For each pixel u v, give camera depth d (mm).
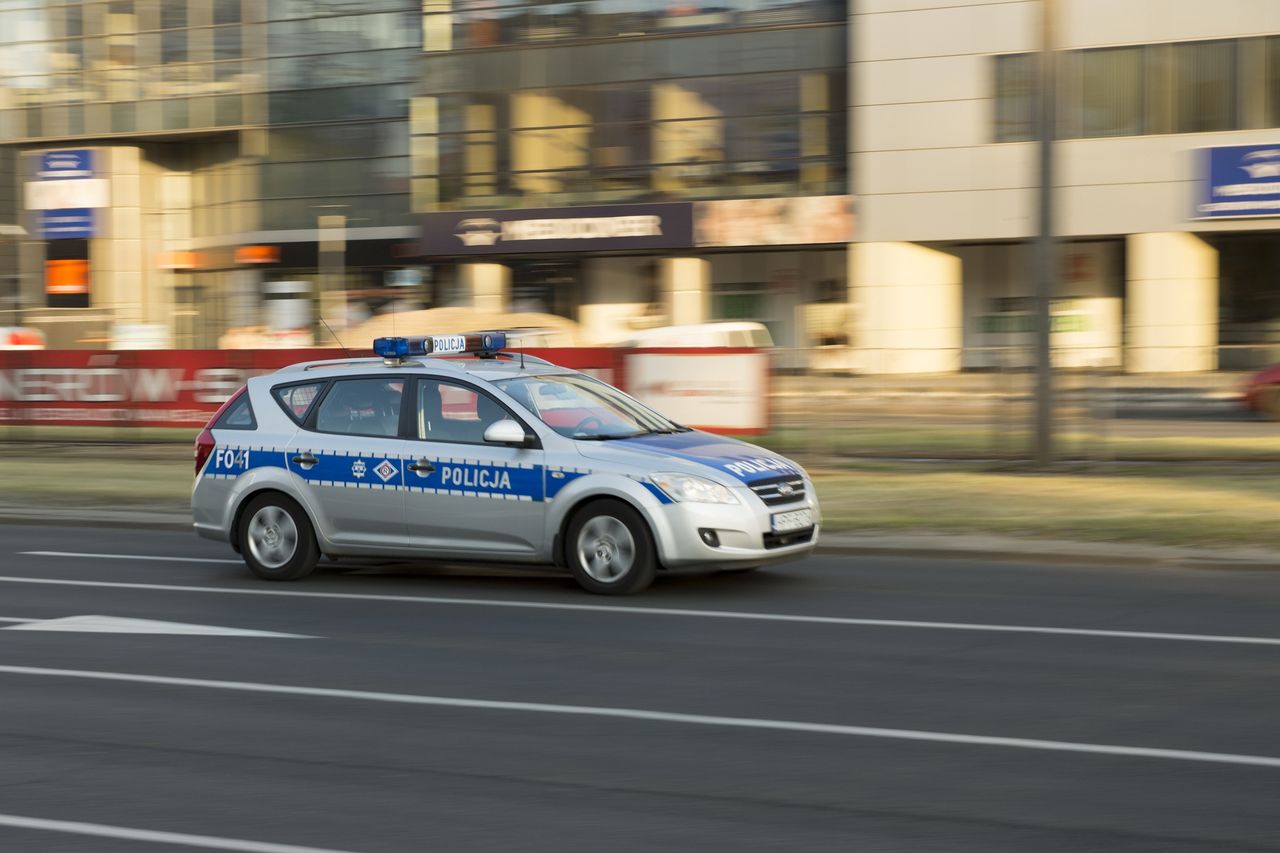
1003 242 84438
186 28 104125
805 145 85875
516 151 92062
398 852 11094
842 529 28859
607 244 89062
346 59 96625
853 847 11086
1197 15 78188
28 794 12734
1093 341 41281
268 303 101000
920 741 14008
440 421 23422
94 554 28125
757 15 86312
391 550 23531
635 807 12109
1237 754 13445
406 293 95875
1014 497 32188
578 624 20156
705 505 21734
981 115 81875
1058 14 36844
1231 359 38969
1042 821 11625
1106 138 80438
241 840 11430
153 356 44750
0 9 110875
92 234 111562
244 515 24531
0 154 119500
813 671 17125
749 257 91062
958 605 21375
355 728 14844
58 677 17391
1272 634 18984
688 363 38812
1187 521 28125
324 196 98188
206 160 112062
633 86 88938
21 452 46219
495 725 14867
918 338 79875
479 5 92312
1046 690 16016
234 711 15625
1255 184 77375
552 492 22344
